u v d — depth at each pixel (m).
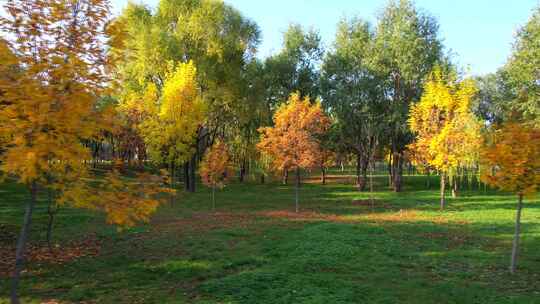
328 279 9.40
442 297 8.36
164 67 31.19
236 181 51.03
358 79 37.03
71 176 6.81
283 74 42.72
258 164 40.72
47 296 8.38
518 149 10.16
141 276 9.87
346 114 36.69
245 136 42.69
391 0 36.25
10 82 5.95
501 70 50.06
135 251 12.44
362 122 36.66
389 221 19.77
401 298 8.29
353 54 38.56
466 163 25.02
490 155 10.70
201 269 10.45
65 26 6.38
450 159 23.84
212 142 40.16
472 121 23.88
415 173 72.50
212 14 32.22
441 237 15.36
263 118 41.09
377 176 66.06
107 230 15.89
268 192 37.03
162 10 33.78
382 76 36.22
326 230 15.85
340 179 58.19
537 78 30.58
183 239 14.25
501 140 10.89
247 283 9.02
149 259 11.45
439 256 12.13
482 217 21.33
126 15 33.50
